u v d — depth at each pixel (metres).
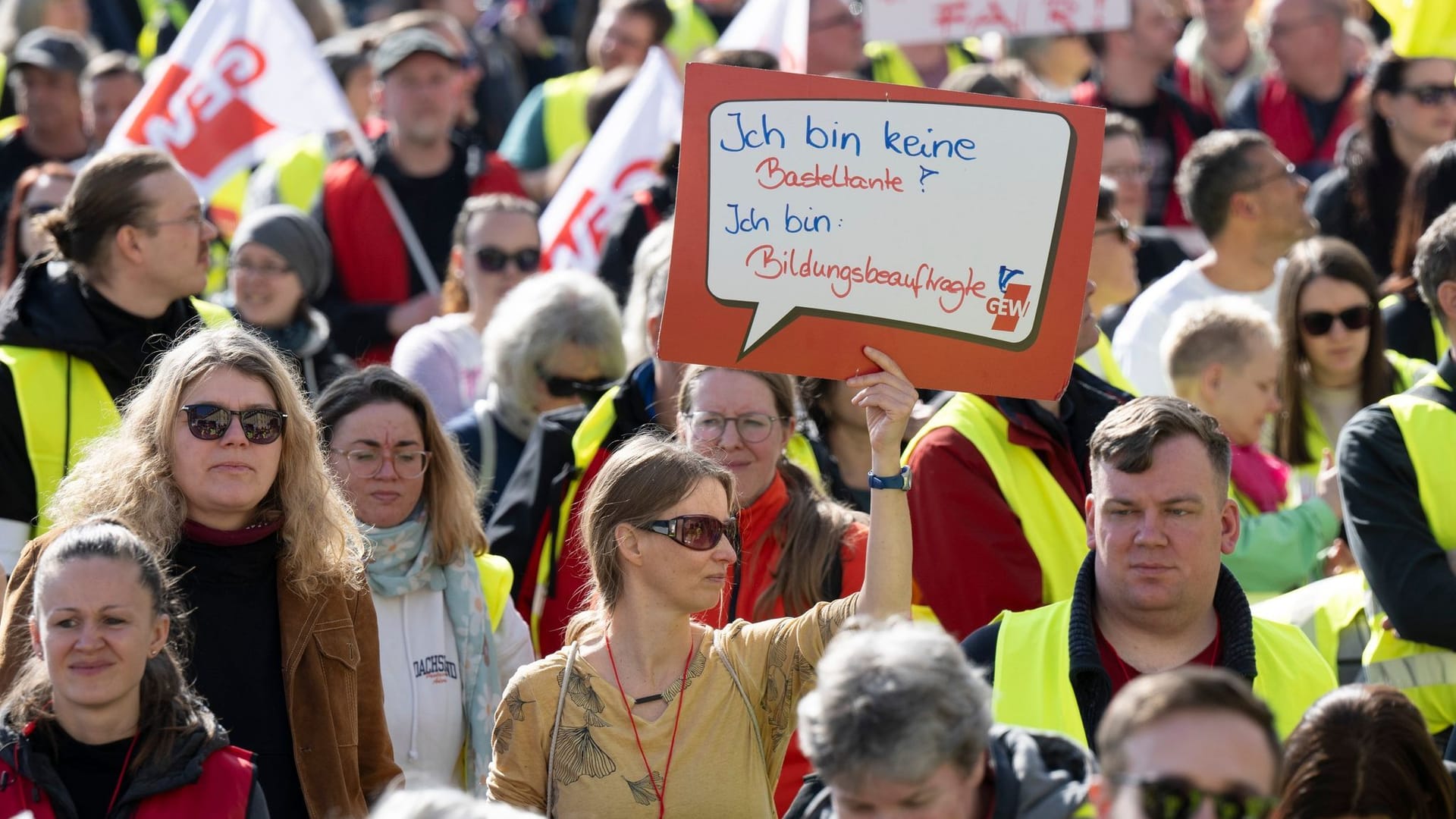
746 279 10.34
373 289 21.42
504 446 16.03
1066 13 20.48
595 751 10.13
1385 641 12.25
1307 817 8.77
